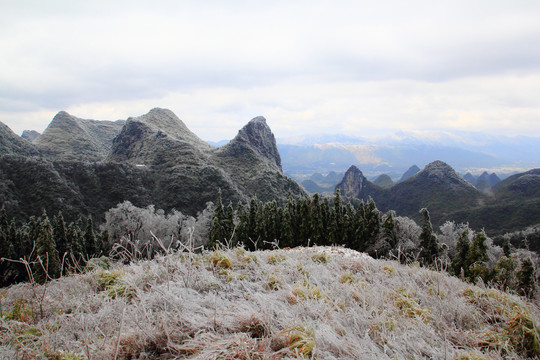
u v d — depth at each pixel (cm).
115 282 471
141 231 3916
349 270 645
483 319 420
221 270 525
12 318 381
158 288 382
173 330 300
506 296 489
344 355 282
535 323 356
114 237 4047
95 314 365
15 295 479
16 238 3272
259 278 527
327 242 3206
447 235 4700
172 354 274
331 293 456
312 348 272
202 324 309
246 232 3397
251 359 254
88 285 496
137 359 275
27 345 290
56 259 1806
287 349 266
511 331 359
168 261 511
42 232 1873
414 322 381
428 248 2823
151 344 290
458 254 2467
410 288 527
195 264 535
